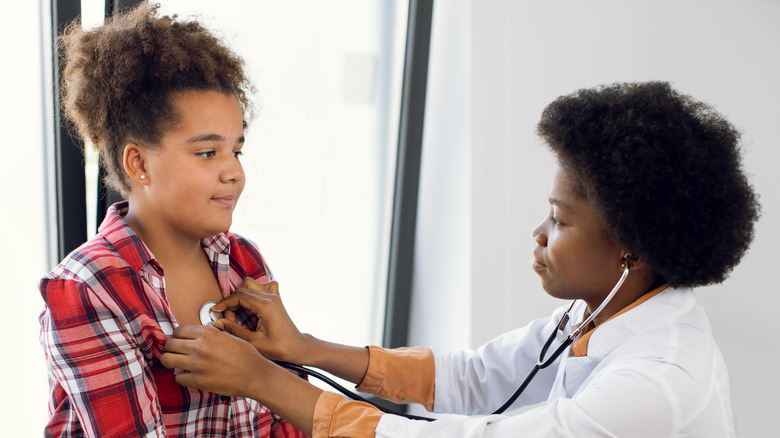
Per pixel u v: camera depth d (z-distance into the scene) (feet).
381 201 6.74
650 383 2.76
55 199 4.57
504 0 6.14
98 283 2.71
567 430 2.76
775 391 6.64
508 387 3.90
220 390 2.83
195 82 2.86
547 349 3.74
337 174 6.37
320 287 6.44
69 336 2.64
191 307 3.14
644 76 6.53
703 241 2.89
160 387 2.93
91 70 2.95
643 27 6.47
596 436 2.74
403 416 3.12
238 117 2.99
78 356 2.65
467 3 6.21
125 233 2.89
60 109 4.38
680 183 2.80
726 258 2.96
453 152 6.47
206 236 3.02
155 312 2.87
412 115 6.55
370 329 6.93
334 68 6.15
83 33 3.04
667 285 3.19
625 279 3.17
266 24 5.61
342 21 6.12
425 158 6.79
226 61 3.08
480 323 6.42
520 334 3.92
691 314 3.14
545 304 6.78
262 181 5.84
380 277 6.90
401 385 3.81
